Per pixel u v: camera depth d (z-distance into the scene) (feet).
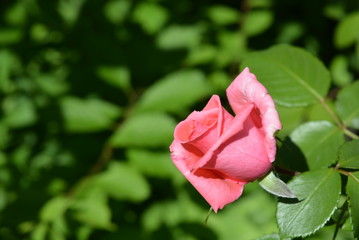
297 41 4.17
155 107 2.99
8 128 3.42
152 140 2.86
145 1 3.76
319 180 1.91
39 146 3.40
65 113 3.06
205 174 1.87
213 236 3.28
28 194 2.91
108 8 3.66
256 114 1.86
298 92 2.15
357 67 3.77
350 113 2.11
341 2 3.86
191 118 1.85
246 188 3.43
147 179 3.29
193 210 3.34
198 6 4.03
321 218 1.88
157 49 3.64
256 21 3.84
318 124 2.09
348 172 1.92
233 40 3.83
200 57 3.69
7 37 3.38
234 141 1.82
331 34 4.17
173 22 3.78
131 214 3.36
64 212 2.76
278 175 1.98
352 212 1.88
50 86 3.46
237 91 1.88
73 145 3.23
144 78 3.60
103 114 3.07
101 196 2.80
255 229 3.32
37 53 3.59
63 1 3.59
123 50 3.59
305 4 4.09
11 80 3.52
